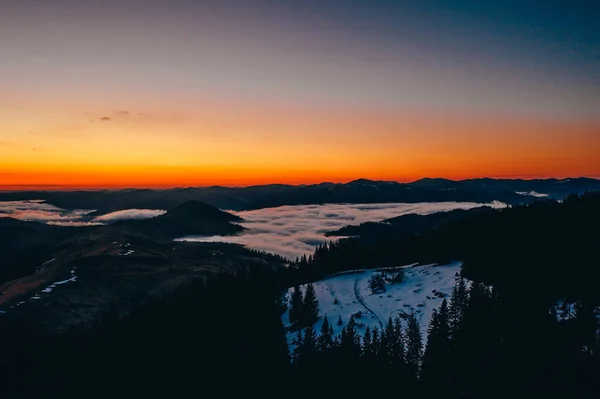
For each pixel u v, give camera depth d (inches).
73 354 3971.5
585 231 4192.9
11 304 6338.6
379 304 3919.8
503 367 2532.0
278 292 4842.5
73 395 3344.0
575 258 3609.7
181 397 3070.9
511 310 2903.5
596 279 3189.0
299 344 3206.2
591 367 2367.1
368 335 3011.8
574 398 2260.1
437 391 2541.8
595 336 2551.7
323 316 3860.7
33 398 3432.6
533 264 3666.3
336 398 2709.2
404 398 2576.3
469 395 2481.5
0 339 5007.4
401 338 2957.7
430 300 3718.0
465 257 4687.5
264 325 3818.9
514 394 2385.6
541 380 2395.4
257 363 3225.9
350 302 4116.6
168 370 3378.4
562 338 2586.1
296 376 2950.3
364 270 5457.7
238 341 3617.1
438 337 2765.7
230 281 5211.6
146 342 3828.7
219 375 3203.7
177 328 3969.0
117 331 4252.0
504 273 3649.1
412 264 5369.1
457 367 2642.7
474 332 2805.1
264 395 2893.7
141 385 3289.9
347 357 2886.3
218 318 4057.6
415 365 2760.8
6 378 3791.8
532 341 2610.7
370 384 2694.4
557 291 3181.6
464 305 3112.7
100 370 3590.1
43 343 4608.8
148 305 4906.5
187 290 5226.4
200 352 3521.2
